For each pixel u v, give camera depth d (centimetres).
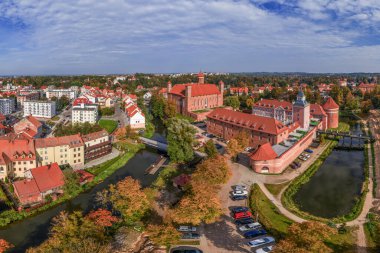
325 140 17912
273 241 7731
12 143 12725
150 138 18900
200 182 9206
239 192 10325
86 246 6631
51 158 13438
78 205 10394
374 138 18075
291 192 10944
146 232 8150
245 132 15275
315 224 6425
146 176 12875
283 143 14475
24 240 8462
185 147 13450
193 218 7881
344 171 13488
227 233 8206
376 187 11475
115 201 8962
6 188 11388
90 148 14538
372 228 8444
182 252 7281
